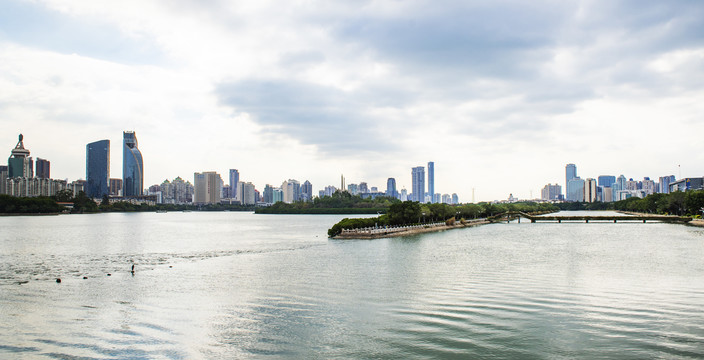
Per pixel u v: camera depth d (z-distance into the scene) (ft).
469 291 154.81
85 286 169.89
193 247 319.47
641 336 106.83
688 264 215.31
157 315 128.26
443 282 171.94
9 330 114.93
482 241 351.67
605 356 95.35
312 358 96.43
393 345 103.09
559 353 97.09
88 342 106.11
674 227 530.27
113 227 600.80
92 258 256.93
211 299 147.13
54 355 98.32
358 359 95.45
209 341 106.73
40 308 136.46
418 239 372.38
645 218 645.10
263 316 126.93
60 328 116.57
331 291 157.69
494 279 177.17
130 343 105.50
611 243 328.49
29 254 277.64
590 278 177.88
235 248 309.63
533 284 166.20
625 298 142.92
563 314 124.67
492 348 100.42
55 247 321.32
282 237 413.59
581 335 107.76
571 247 300.81
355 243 339.36
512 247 302.66
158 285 171.01
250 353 99.35
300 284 170.81
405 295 149.89
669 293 149.79
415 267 210.59
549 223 655.35
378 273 194.29
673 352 97.09
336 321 121.29
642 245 311.27
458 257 247.70
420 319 121.70
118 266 223.30
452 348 100.73
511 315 124.26
